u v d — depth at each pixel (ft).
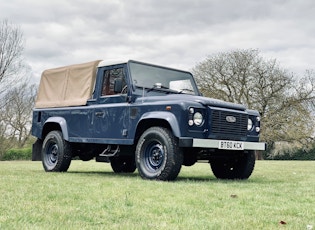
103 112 23.89
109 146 24.06
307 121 104.32
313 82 104.58
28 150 100.78
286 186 19.07
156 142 21.06
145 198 13.51
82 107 25.43
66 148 26.55
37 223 9.14
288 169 35.94
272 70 102.68
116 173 28.30
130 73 23.21
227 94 102.89
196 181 20.89
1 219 9.42
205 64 103.65
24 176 21.44
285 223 9.91
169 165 20.02
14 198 12.77
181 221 9.75
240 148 21.44
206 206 12.25
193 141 19.54
